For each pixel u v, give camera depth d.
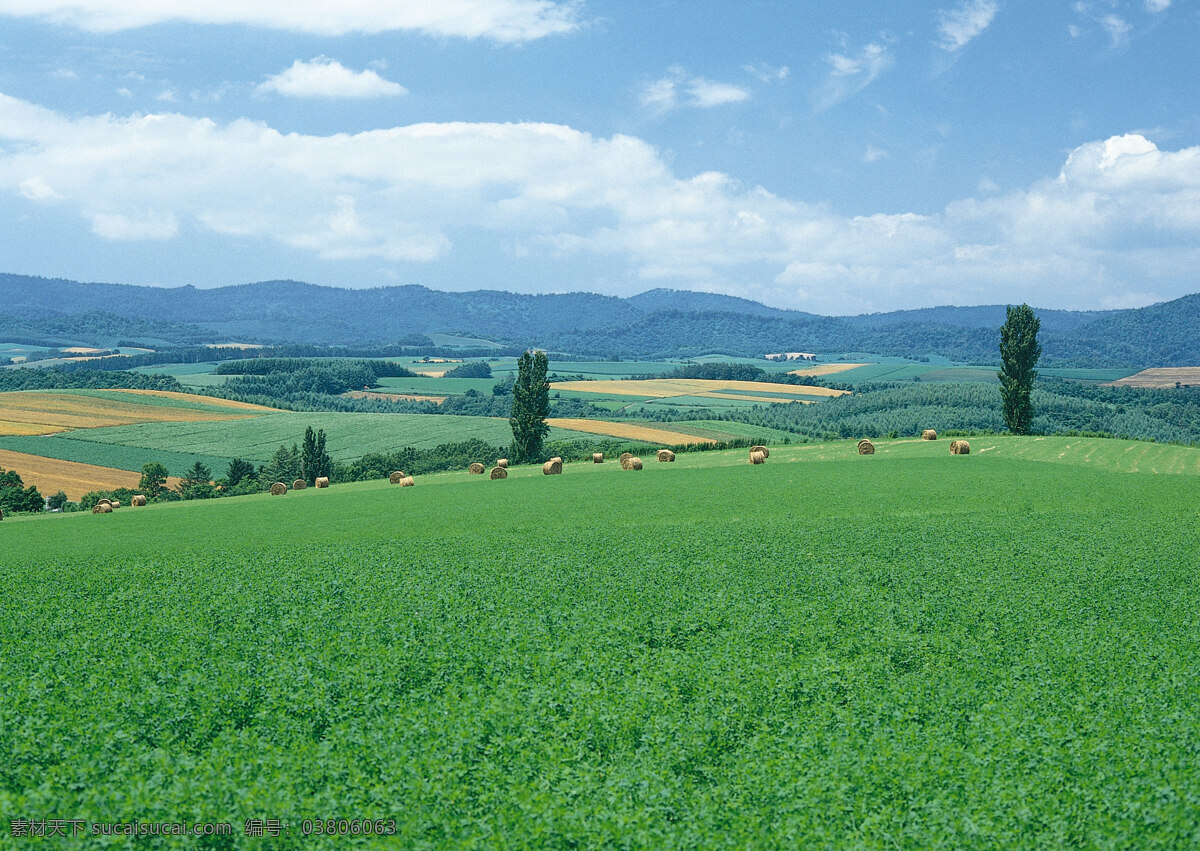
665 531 43.50
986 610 24.53
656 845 10.98
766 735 14.49
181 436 127.56
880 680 17.91
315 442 106.69
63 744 14.52
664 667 18.34
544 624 22.98
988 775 12.66
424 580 31.06
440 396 190.75
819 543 38.16
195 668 19.06
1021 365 91.81
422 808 11.85
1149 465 69.44
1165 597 26.27
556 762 13.36
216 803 11.97
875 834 11.23
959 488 58.38
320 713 16.16
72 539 54.59
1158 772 12.66
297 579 32.56
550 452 101.31
